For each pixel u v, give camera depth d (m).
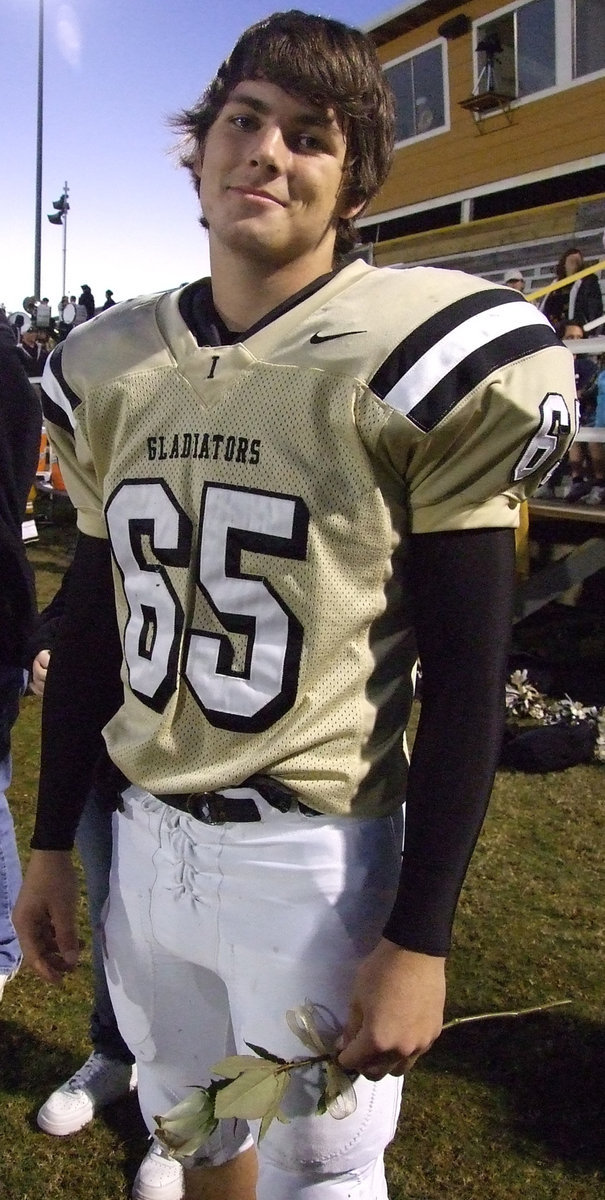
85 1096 2.09
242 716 1.09
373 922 1.11
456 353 0.98
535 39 10.35
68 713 1.34
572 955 2.69
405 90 11.98
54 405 1.28
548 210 8.75
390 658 1.11
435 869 1.00
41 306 13.98
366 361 0.99
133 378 1.16
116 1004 1.34
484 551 1.01
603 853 3.30
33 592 2.08
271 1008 1.12
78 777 1.35
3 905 2.23
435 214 12.40
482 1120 2.10
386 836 1.14
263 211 1.06
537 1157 2.01
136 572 1.19
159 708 1.17
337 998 1.09
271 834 1.10
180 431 1.11
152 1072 1.35
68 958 1.38
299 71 1.05
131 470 1.17
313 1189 1.14
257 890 1.11
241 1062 1.08
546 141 10.48
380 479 1.02
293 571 1.04
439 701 1.01
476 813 1.00
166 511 1.13
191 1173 1.41
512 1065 2.26
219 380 1.08
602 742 4.14
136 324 1.20
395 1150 2.02
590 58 9.91
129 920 1.27
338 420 1.00
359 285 1.07
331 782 1.08
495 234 9.34
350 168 1.14
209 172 1.13
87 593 1.34
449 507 1.00
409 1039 0.99
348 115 1.08
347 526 1.02
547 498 5.71
